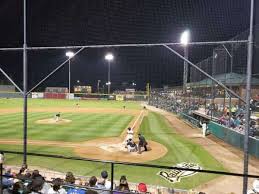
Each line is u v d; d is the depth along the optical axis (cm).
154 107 5838
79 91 9975
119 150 1678
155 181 1163
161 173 1261
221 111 2517
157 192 1017
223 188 1101
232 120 2070
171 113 4425
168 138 2136
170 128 2675
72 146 1759
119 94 9038
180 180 1181
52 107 4859
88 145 1795
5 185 755
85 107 5059
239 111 2358
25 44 1091
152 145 1847
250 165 1404
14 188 642
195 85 3588
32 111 3972
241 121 2017
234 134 1870
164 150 1706
